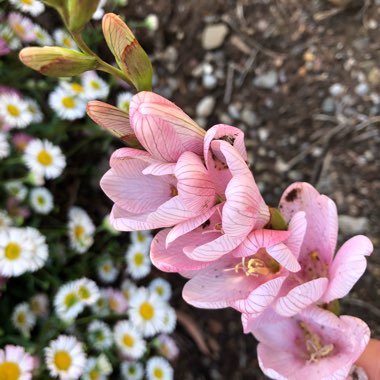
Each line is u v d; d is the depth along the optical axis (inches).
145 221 4.6
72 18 4.5
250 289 5.0
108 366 8.7
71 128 9.8
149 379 9.4
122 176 4.8
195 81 11.0
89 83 9.5
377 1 10.5
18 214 8.8
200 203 4.4
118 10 10.9
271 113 10.7
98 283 10.0
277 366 5.7
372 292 9.8
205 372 10.6
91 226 9.4
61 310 8.4
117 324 9.2
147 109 4.2
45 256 8.3
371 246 5.0
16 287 9.0
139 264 9.7
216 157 4.5
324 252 5.4
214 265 5.1
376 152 10.2
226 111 10.9
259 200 4.5
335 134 10.4
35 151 8.8
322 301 5.2
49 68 4.6
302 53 10.7
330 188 10.3
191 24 11.0
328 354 5.5
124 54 4.7
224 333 10.6
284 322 5.7
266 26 10.9
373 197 10.0
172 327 9.4
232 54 11.0
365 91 10.3
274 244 4.5
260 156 10.7
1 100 8.6
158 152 4.4
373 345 6.6
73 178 10.4
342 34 10.6
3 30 9.0
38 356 8.3
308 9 10.7
